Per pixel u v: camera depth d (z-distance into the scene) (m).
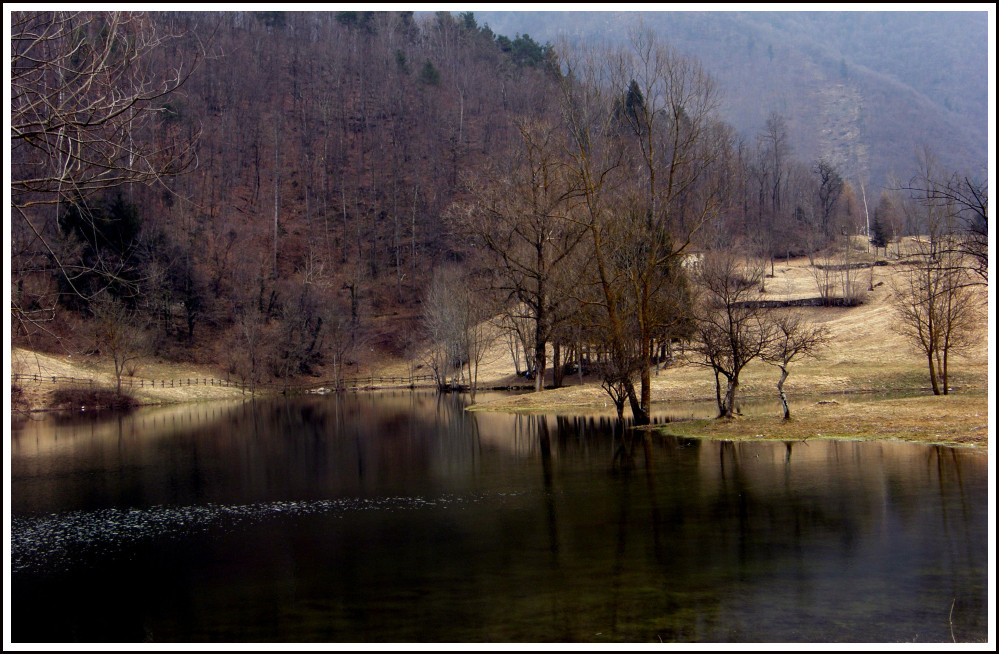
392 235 123.31
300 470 27.27
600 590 12.70
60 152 8.30
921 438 25.12
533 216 48.28
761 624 10.93
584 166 33.62
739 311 36.75
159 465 29.62
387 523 18.17
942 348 44.56
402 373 94.75
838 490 18.62
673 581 12.96
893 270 85.62
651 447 27.97
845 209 135.62
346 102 156.62
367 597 12.89
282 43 163.62
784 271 100.19
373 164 134.12
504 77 169.62
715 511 17.45
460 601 12.48
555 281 48.91
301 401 71.88
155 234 79.25
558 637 10.76
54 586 14.23
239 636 11.38
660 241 34.16
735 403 45.00
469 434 36.62
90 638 11.55
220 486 24.47
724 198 36.97
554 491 21.00
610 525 16.80
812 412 33.09
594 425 37.31
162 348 84.88
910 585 12.23
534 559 14.61
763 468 22.16
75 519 19.94
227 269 101.56
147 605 13.02
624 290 36.03
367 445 34.00
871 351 59.19
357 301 102.94
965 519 15.59
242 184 127.69
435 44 187.38
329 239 120.06
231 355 86.75
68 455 33.25
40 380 59.72
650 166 32.81
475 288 60.72
